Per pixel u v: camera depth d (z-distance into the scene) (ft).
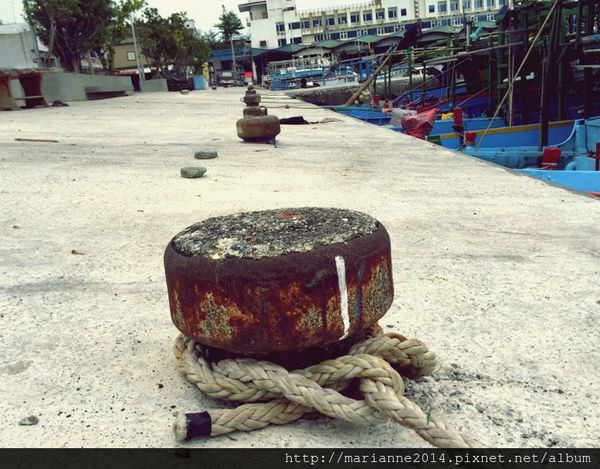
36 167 22.03
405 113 73.92
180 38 153.38
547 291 9.46
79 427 5.74
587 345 7.46
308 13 284.82
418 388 6.41
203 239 5.87
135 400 6.20
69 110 58.23
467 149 43.98
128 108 61.98
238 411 5.50
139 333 7.95
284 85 166.40
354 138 35.09
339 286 5.39
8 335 8.00
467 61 80.28
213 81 221.66
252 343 5.43
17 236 13.10
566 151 42.19
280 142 32.01
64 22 92.22
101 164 23.02
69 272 10.64
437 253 11.74
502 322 8.24
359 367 5.36
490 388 6.42
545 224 14.08
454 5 266.57
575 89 63.82
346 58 174.60
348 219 6.22
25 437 5.59
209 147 28.84
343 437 5.52
